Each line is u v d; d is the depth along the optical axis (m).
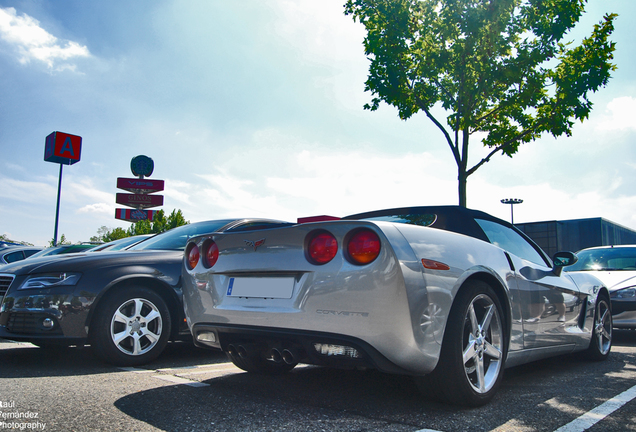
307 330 2.28
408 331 2.11
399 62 9.08
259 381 3.01
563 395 2.72
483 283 2.57
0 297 3.94
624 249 6.91
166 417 2.17
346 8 9.30
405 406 2.41
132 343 3.73
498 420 2.19
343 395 2.64
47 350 4.47
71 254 4.14
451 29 8.52
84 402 2.42
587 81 8.45
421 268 2.21
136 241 5.39
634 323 5.37
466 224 3.04
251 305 2.51
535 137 9.59
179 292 4.06
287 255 2.43
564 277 3.78
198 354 4.42
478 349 2.48
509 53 8.63
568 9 8.23
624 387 2.96
